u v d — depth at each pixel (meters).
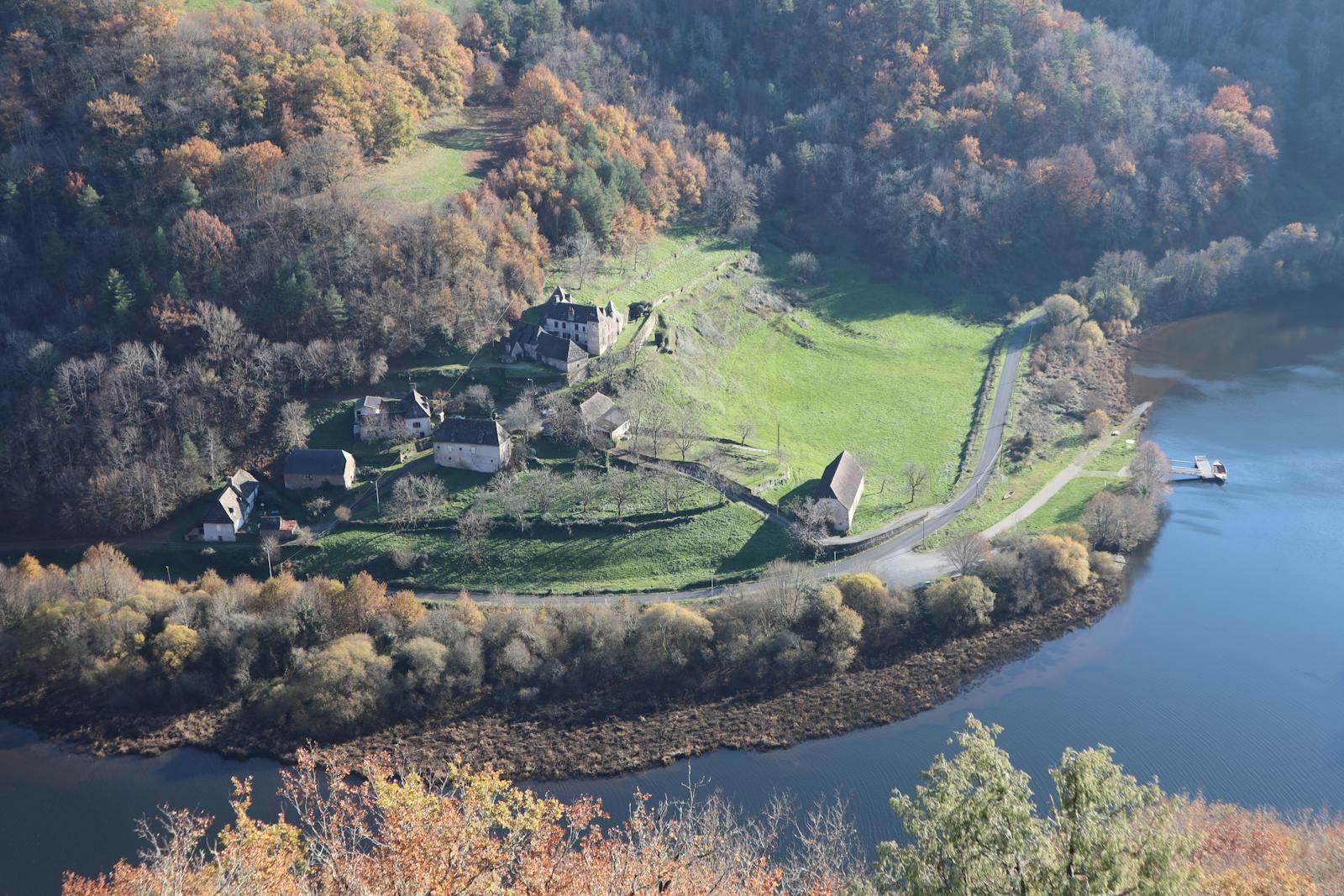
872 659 165.50
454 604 176.50
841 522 191.62
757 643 164.50
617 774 143.75
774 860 116.00
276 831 81.00
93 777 145.12
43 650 163.88
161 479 197.88
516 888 72.19
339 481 198.12
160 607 170.25
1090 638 169.62
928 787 70.19
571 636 164.88
